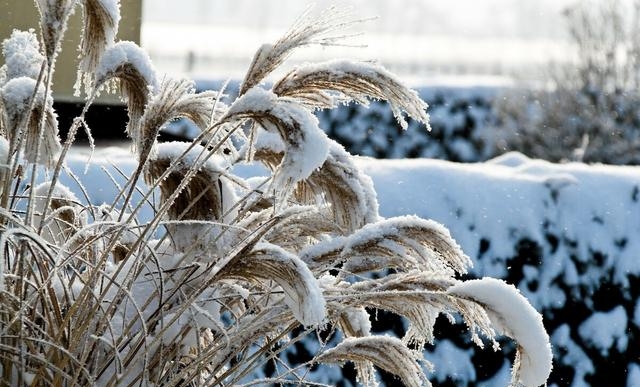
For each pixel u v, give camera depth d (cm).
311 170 256
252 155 283
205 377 306
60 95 1040
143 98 286
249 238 287
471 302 282
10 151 270
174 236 291
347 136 1645
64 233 311
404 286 287
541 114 1712
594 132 1689
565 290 547
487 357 533
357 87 275
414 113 275
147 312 288
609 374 551
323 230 298
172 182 296
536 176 558
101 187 490
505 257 540
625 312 551
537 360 273
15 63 293
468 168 554
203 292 292
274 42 275
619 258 550
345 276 304
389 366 296
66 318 258
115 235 280
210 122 282
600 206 552
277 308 282
